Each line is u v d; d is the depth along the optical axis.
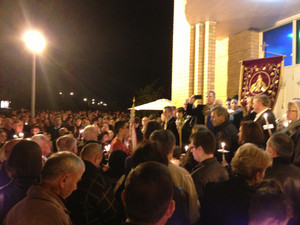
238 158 2.07
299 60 8.05
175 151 3.40
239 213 1.91
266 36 9.28
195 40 9.18
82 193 2.45
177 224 1.87
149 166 1.38
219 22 8.91
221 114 3.87
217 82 11.27
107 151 5.48
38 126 7.38
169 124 6.19
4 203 2.08
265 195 1.41
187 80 9.45
